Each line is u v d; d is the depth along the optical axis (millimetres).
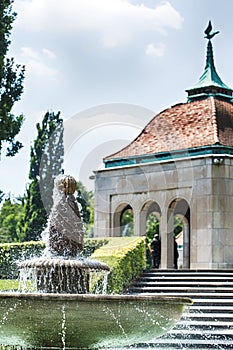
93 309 14805
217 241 44781
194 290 33500
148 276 37125
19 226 64688
